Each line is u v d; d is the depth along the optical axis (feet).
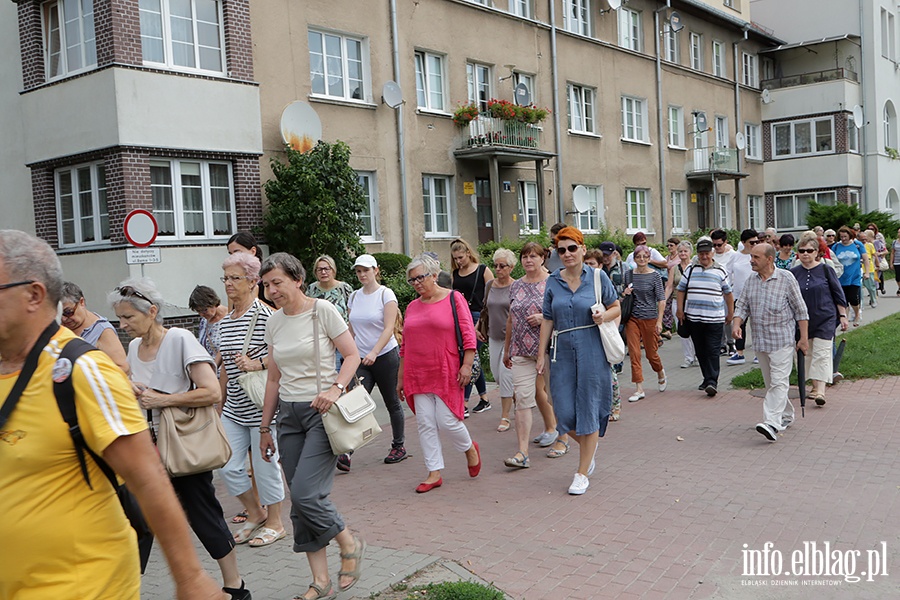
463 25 67.41
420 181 63.36
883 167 128.06
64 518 7.59
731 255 42.63
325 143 51.34
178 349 14.48
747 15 118.83
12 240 7.80
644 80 92.53
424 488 22.17
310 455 14.98
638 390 34.22
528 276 24.66
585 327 21.25
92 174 46.37
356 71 58.90
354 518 20.11
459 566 16.35
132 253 34.65
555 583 15.34
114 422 7.67
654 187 94.63
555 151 77.82
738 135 113.70
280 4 52.34
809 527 17.89
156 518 7.94
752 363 42.39
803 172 123.24
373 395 39.93
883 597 14.26
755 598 14.40
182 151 46.37
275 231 50.34
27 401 7.57
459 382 22.45
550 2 77.05
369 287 25.52
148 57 45.68
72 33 46.75
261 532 18.48
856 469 22.29
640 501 20.30
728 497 20.29
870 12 124.16
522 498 21.08
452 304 22.35
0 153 52.65
